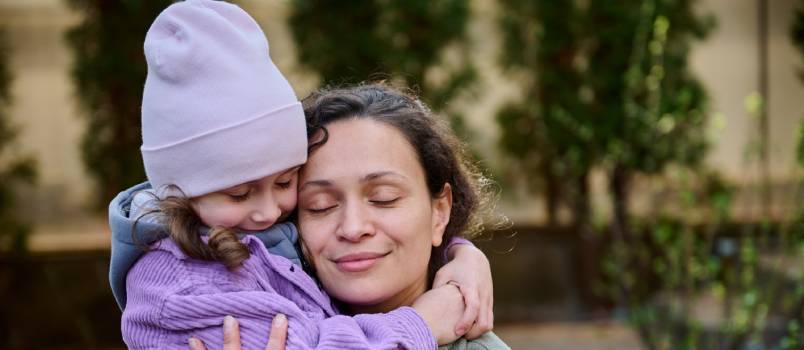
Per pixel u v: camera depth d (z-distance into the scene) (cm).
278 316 146
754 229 478
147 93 153
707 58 577
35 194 543
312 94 180
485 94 529
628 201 530
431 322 157
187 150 149
